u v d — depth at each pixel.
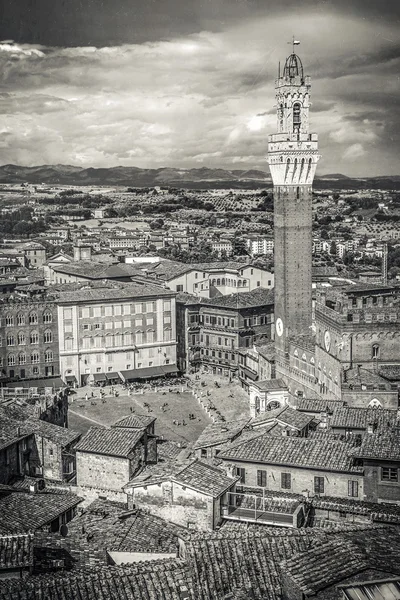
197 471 93.31
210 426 140.00
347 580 46.25
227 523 89.88
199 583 56.41
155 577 57.16
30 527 84.94
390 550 51.22
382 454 100.38
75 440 129.88
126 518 88.19
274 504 93.00
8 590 55.34
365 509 94.38
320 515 95.62
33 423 131.75
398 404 161.75
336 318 194.38
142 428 120.19
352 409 132.00
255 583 56.59
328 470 103.88
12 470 121.19
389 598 44.31
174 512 90.75
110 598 54.88
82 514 93.38
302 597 45.66
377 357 192.50
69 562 73.00
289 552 59.31
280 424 124.56
